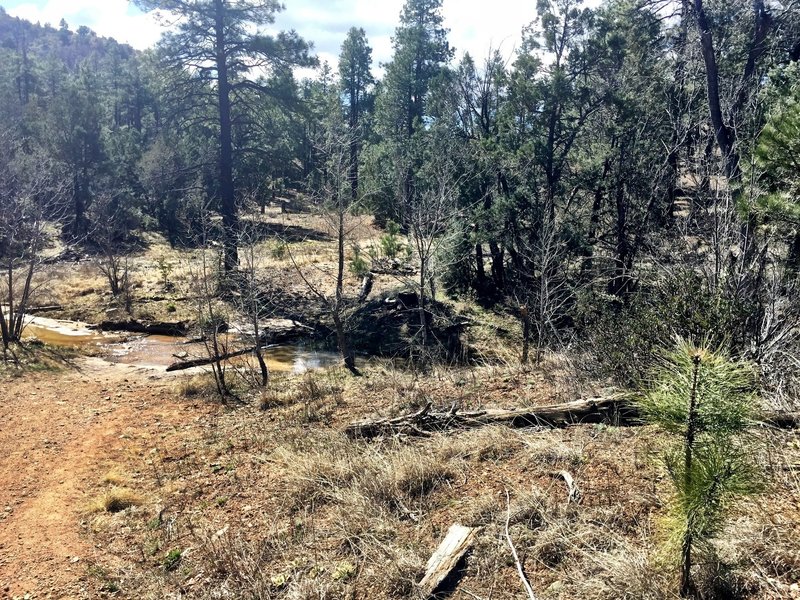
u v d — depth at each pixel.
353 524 5.30
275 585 4.73
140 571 5.59
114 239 30.34
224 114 26.12
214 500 6.80
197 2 24.44
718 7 14.52
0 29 171.75
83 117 33.50
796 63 8.84
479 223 20.31
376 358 17.69
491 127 22.80
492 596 4.04
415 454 6.24
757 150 7.07
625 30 17.08
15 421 10.70
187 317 21.05
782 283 7.20
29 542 6.45
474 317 20.39
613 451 5.56
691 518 3.21
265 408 10.66
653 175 16.36
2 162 22.59
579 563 4.14
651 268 9.81
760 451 4.52
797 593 3.40
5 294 22.20
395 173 21.14
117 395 12.60
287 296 21.52
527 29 19.97
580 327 12.41
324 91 47.88
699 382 3.12
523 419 7.00
